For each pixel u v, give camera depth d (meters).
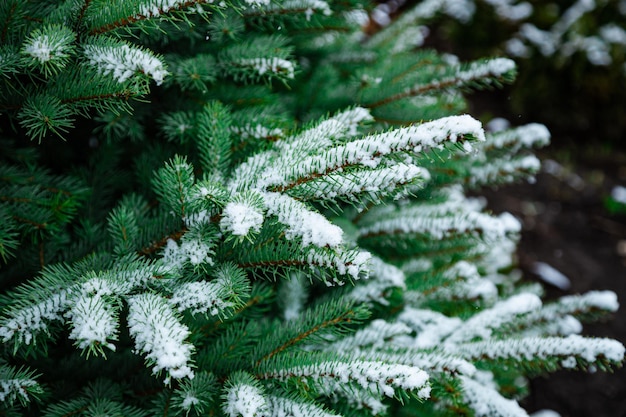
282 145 0.68
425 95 0.83
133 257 0.63
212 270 0.63
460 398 0.69
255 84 0.87
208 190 0.60
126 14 0.62
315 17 0.78
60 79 0.63
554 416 1.07
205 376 0.63
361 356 0.65
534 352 0.70
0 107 0.64
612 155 2.19
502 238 0.78
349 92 0.88
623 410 1.23
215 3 0.73
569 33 2.19
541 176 2.05
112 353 0.70
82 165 0.80
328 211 0.85
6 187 0.70
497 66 0.79
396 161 0.58
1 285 0.69
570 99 2.21
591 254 1.73
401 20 1.10
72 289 0.60
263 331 0.72
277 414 0.62
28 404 0.64
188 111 0.76
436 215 0.84
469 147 0.55
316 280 0.86
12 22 0.63
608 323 1.47
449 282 0.83
